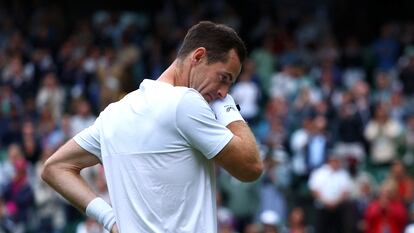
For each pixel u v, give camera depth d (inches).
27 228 1499.8
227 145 394.0
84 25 2381.9
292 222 1408.7
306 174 1581.0
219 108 405.1
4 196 1509.6
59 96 1977.1
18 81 2075.5
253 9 2517.2
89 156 419.2
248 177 399.9
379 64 2314.2
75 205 418.0
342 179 1485.0
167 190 394.6
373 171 1747.0
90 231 1243.2
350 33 2541.8
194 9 2481.5
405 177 1526.8
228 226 1307.8
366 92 1828.2
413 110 1972.2
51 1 2568.9
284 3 2576.3
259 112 1941.4
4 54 2222.0
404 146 1763.0
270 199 1464.1
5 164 1604.3
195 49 404.8
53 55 2303.2
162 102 398.0
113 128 406.0
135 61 2165.4
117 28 2361.0
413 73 2066.9
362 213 1504.7
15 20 2432.3
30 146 1697.8
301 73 2020.2
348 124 1744.6
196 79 404.5
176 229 393.4
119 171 402.6
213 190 404.5
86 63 2133.4
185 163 396.2
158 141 395.2
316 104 1790.1
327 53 2257.6
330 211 1480.1
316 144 1595.7
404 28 2450.8
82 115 1705.2
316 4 2596.0
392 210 1446.9
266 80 2139.5
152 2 2628.0
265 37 2394.2
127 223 399.5
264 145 1581.0
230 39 404.2
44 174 421.1
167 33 2361.0
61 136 1640.0
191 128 394.0
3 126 1808.6
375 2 2628.0
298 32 2433.6
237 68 406.3
